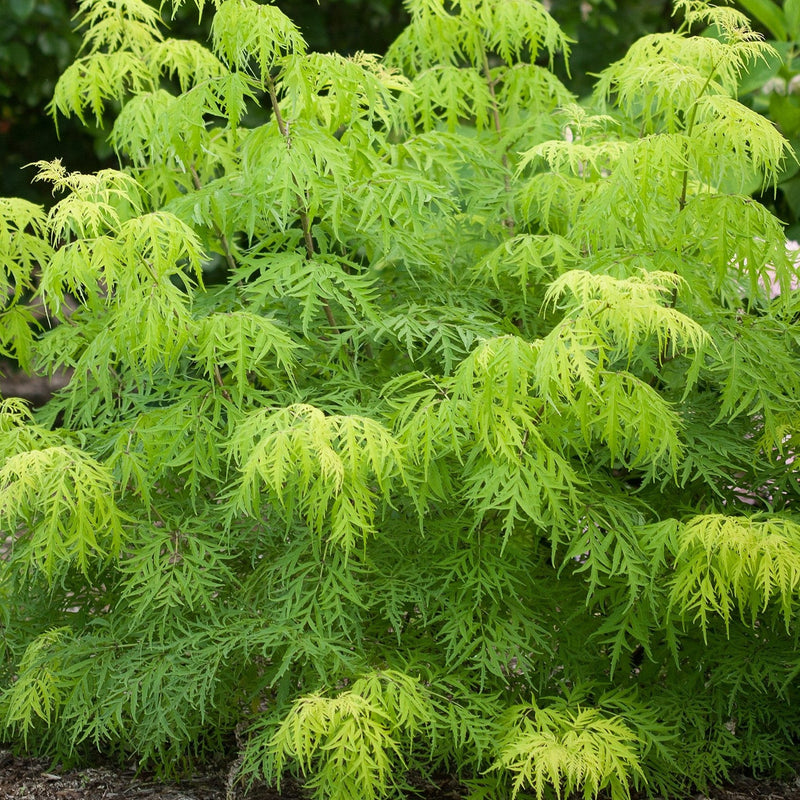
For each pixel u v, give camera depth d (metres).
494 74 3.13
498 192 2.83
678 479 2.68
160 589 2.45
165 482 2.65
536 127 2.91
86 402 2.65
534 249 2.53
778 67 3.80
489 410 2.14
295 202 2.40
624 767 2.40
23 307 2.77
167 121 2.50
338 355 2.64
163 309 2.19
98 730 2.42
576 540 2.37
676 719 2.65
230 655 2.51
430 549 2.56
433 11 3.02
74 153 5.92
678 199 2.54
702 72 2.55
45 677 2.56
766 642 2.66
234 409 2.40
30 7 5.07
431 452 2.32
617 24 6.17
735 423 2.65
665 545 2.48
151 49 2.92
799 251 2.75
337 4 5.92
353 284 2.43
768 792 2.73
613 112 3.00
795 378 2.49
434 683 2.43
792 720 2.76
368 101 2.48
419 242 2.60
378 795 2.41
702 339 2.05
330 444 2.16
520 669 2.62
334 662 2.41
